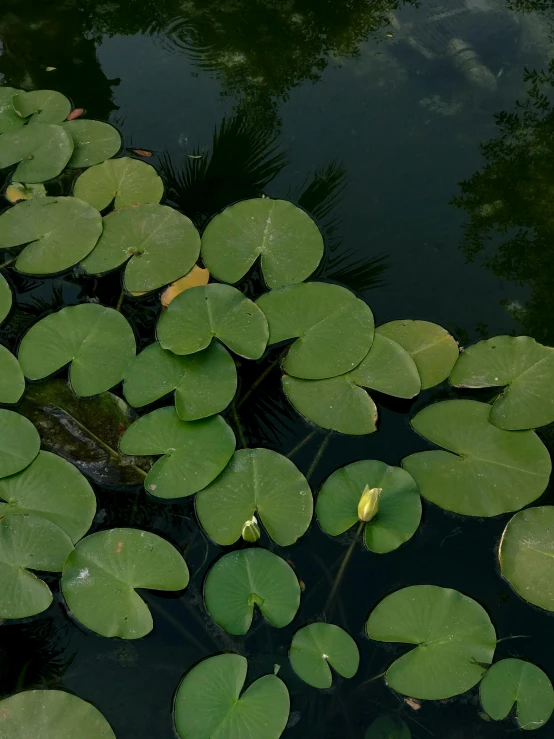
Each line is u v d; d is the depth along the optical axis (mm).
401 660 1834
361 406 2334
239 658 1816
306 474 2238
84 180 3080
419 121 3449
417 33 3936
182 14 4152
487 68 3680
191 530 2115
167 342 2404
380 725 1767
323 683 1772
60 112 3457
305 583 2018
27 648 1903
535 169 3207
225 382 2357
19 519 2062
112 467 2246
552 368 2377
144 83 3701
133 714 1787
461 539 2111
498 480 2164
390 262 2832
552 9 4043
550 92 3574
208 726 1701
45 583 1959
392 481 2137
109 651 1898
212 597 1908
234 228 2826
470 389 2439
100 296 2746
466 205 3066
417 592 1943
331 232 2936
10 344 2623
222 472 2154
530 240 2922
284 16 4094
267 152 3271
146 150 3318
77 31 4055
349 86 3639
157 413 2289
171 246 2799
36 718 1722
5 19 4125
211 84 3680
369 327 2506
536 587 1968
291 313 2553
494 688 1774
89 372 2436
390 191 3117
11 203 3100
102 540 2008
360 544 2086
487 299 2715
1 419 2299
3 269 2900
